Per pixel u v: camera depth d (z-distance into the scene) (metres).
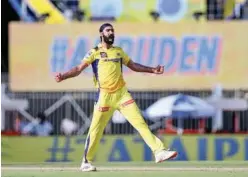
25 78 70.62
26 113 65.81
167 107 65.44
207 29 70.75
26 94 66.38
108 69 31.70
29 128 65.50
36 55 70.94
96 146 32.78
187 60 70.69
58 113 66.25
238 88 70.00
